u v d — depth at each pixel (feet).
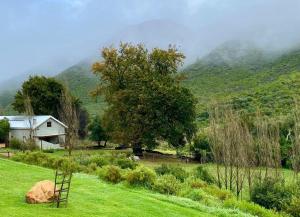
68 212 57.11
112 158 143.33
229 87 486.79
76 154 183.52
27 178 84.64
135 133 213.87
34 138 212.02
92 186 82.43
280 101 275.18
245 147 120.26
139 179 92.79
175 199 80.94
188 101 216.13
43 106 285.43
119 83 228.63
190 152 215.51
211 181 124.26
